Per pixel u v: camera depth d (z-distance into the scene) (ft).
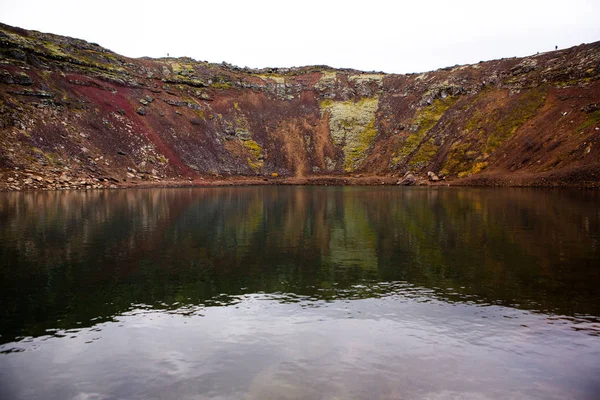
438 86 430.20
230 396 29.12
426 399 28.60
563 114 287.07
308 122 446.19
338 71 547.08
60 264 67.97
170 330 41.27
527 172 265.13
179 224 113.09
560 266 64.03
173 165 323.98
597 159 228.84
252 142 404.36
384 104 460.55
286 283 57.41
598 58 313.53
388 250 78.64
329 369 32.94
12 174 226.58
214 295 52.34
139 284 57.00
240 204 170.60
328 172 390.42
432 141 367.86
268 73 533.55
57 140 267.59
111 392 30.07
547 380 31.19
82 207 151.84
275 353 35.91
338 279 59.26
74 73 332.80
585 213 124.77
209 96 426.92
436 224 110.01
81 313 46.06
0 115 252.01
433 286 55.26
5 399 29.30
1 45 292.61
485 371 32.55
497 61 428.97
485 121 340.80
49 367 33.94
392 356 35.19
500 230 98.32
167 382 31.27
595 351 35.86
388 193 234.38
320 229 104.58
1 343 38.42
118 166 287.69
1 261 70.03
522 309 46.09
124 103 343.05
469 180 292.20
